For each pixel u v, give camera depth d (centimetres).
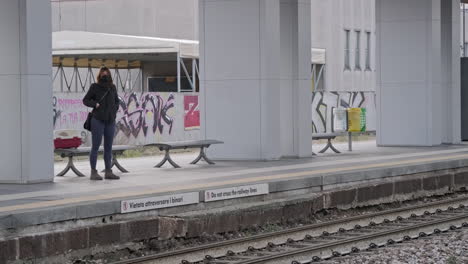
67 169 2111
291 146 2697
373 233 1775
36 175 1917
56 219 1426
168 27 5812
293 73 2677
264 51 2514
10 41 1905
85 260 1454
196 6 5850
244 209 1770
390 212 2053
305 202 1939
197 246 1555
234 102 2556
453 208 2272
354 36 6694
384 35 3312
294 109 2684
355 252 1644
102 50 5025
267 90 2525
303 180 1988
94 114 1964
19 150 1912
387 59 3316
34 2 1903
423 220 2050
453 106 3416
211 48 2572
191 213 1666
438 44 3291
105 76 1959
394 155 2795
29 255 1355
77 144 2134
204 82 2586
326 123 5125
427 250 1659
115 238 1511
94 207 1494
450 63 3425
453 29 3422
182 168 2314
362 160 2570
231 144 2567
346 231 1870
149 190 1736
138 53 5038
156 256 1436
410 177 2355
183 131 4178
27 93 1897
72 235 1431
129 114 3816
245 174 2102
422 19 3247
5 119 1920
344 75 6538
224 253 1569
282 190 1931
